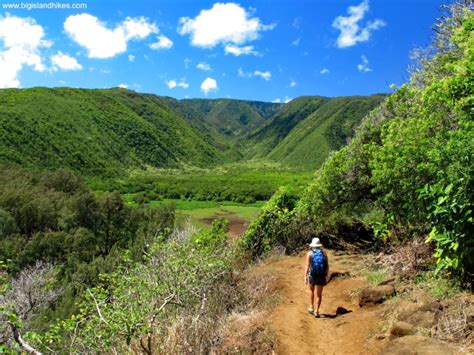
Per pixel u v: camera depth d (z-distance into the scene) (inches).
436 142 248.2
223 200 3489.2
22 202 1770.4
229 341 234.5
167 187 3865.7
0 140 3703.3
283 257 498.6
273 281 353.7
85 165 4392.2
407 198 316.8
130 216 1909.4
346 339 233.6
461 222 203.6
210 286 300.5
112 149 5329.7
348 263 415.5
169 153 6565.0
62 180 2503.7
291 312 282.0
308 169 5935.0
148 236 1534.2
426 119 288.8
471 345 165.0
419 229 327.0
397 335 197.2
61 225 1791.3
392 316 225.9
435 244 286.0
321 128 7313.0
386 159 338.0
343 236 535.8
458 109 227.6
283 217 557.9
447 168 208.5
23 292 673.0
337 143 6811.0
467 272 215.2
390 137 346.3
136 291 257.9
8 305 204.5
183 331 222.7
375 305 270.1
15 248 1432.1
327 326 262.5
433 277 247.3
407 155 294.2
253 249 552.4
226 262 343.0
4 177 2324.1
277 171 5639.8
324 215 517.3
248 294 322.3
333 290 340.2
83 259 1501.0
